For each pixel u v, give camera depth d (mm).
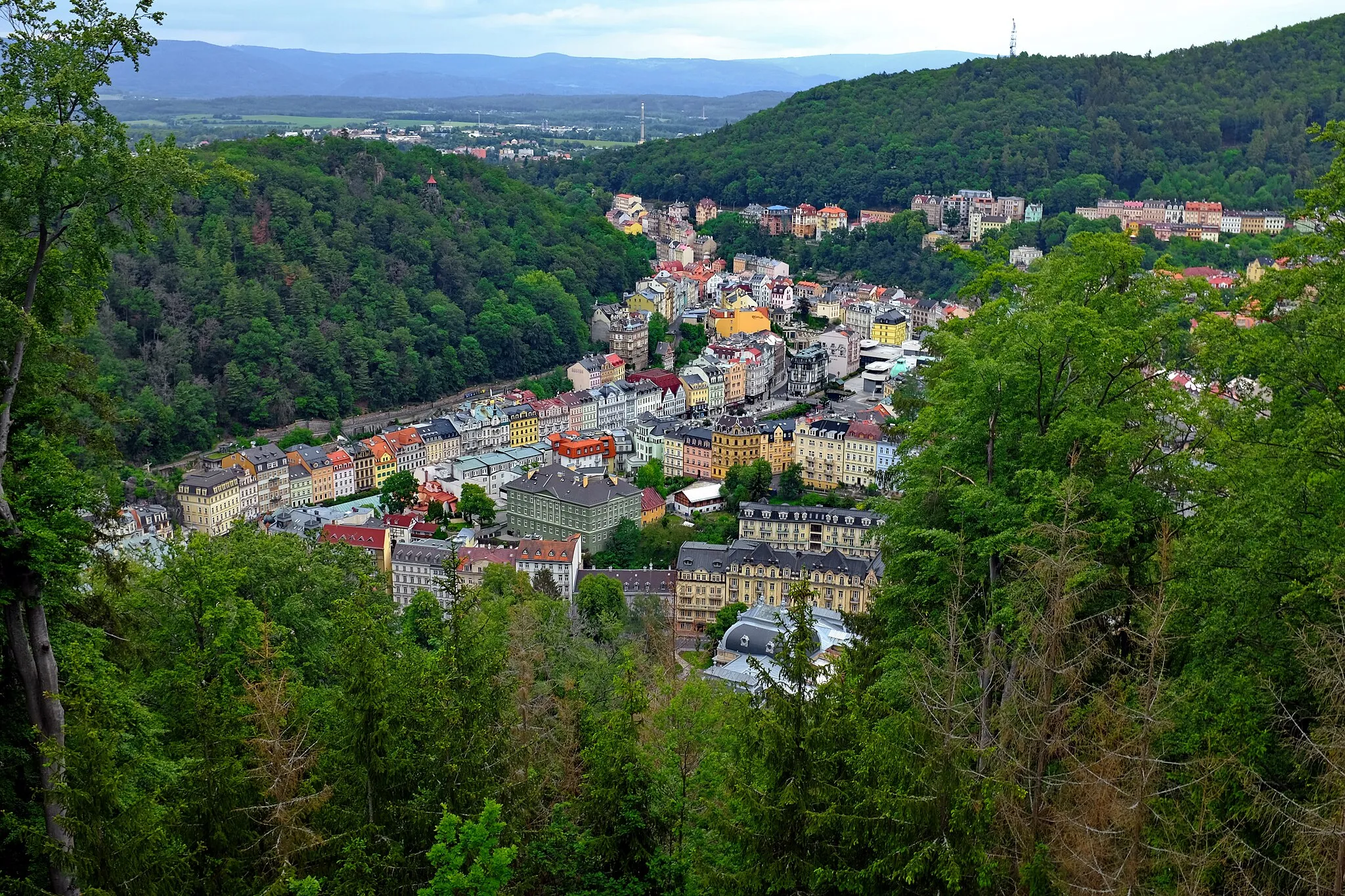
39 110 58406
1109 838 48469
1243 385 73438
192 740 64812
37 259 60500
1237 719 51562
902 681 61438
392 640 82312
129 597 84688
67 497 61062
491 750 60875
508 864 54188
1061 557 52094
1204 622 55750
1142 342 68250
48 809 56250
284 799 57469
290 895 53938
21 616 58969
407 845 57656
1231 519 56250
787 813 50594
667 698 90000
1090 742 51812
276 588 106000
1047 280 77562
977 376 70312
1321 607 52656
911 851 48625
